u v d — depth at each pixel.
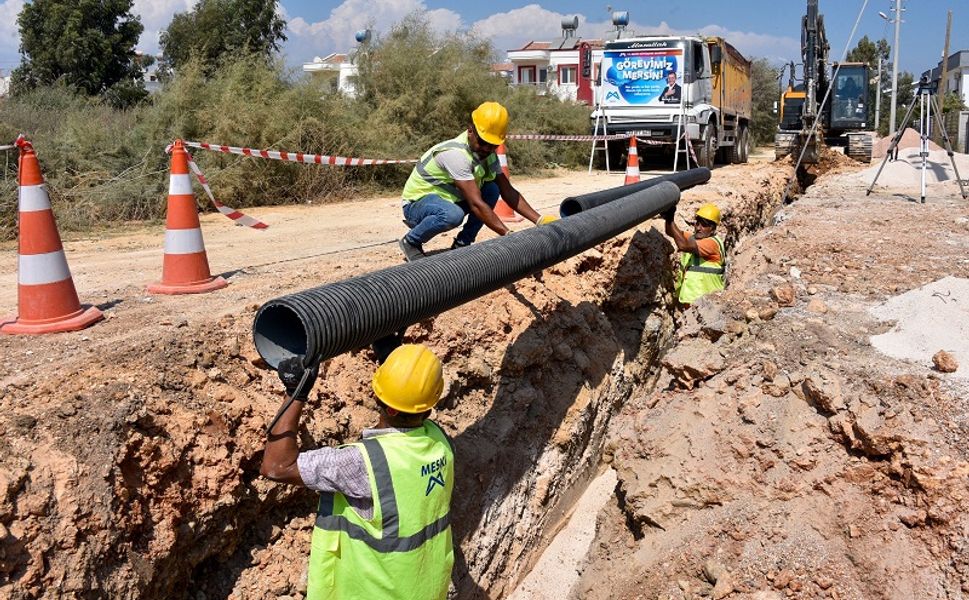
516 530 5.07
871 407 4.12
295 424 2.92
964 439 3.81
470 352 5.19
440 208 5.13
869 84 18.69
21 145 4.23
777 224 9.81
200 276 5.31
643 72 16.73
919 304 5.24
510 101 19.45
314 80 14.23
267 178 11.75
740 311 5.43
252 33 27.19
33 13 24.33
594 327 6.65
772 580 3.80
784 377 4.61
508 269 4.11
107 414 3.13
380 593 2.90
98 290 5.39
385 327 3.25
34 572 2.62
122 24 25.09
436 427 3.16
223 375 3.74
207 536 3.31
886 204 10.82
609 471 6.50
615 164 19.69
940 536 3.54
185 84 12.04
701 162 17.20
